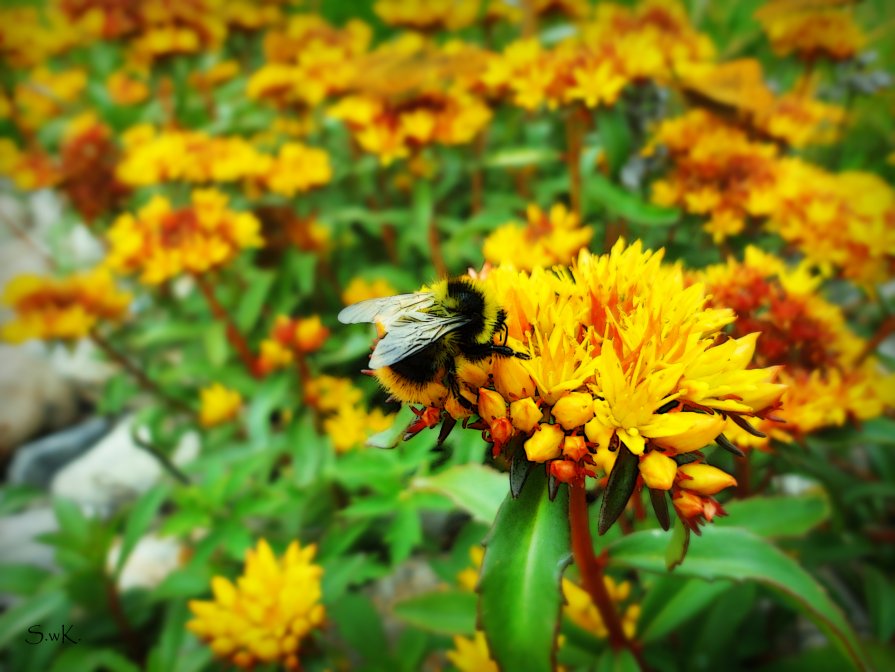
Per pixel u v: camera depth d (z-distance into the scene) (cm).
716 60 20
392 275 18
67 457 21
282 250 18
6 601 16
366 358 16
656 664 11
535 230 13
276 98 20
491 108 17
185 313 20
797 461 11
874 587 12
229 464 16
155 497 13
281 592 10
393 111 15
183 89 24
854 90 18
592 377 6
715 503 6
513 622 6
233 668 11
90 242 27
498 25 22
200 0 22
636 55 13
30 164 19
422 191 17
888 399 11
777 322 10
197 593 12
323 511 14
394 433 7
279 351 15
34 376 23
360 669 11
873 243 12
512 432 6
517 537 7
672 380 6
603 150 15
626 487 6
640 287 7
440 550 15
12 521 18
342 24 32
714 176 13
